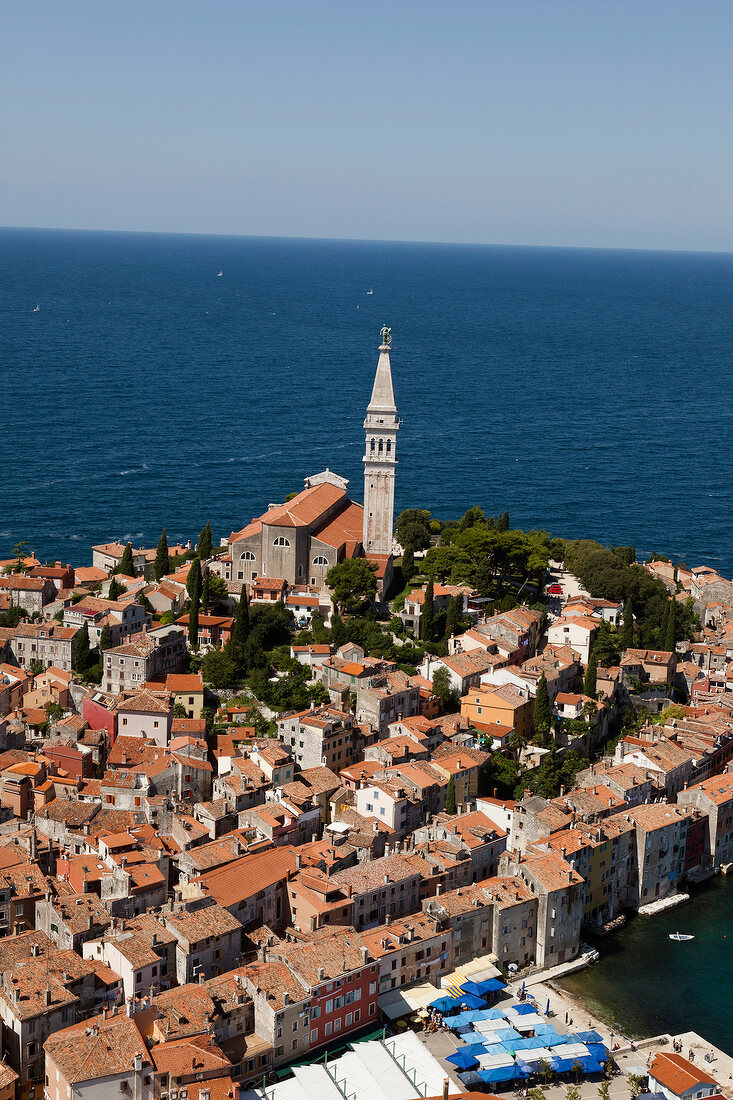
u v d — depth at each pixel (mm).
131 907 187125
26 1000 162875
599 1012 190875
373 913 197625
